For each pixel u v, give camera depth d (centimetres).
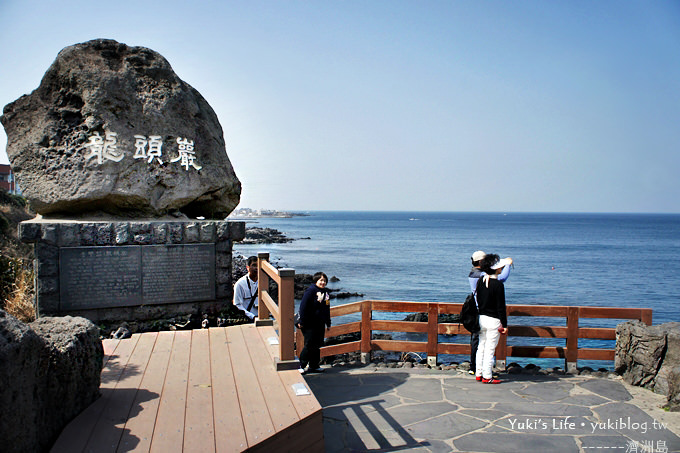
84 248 803
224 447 343
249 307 757
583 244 7950
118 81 899
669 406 574
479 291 672
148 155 901
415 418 549
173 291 863
